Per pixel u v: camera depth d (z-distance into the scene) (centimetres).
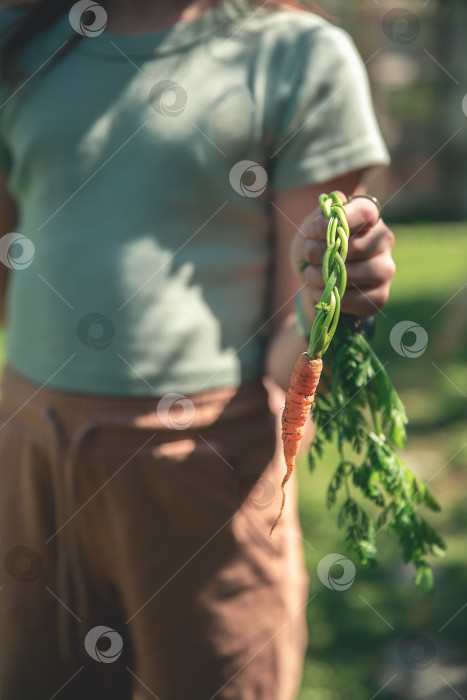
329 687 316
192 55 170
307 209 171
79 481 174
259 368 176
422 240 1388
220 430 171
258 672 173
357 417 158
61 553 180
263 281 177
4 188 197
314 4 187
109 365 170
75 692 189
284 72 168
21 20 178
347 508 162
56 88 176
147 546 170
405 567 390
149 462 169
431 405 597
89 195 172
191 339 169
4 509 187
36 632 186
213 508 169
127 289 169
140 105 169
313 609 364
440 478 481
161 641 173
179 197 168
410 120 1672
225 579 170
